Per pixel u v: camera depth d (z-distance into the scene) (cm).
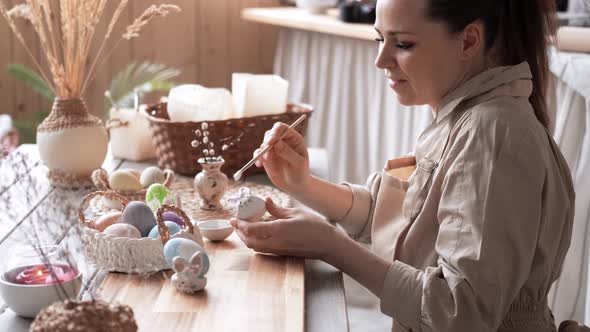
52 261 98
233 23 354
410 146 266
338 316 102
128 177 142
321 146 312
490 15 119
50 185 153
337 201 145
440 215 115
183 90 170
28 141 327
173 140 160
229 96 169
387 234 133
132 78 321
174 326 91
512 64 124
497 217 109
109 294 101
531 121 116
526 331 119
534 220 111
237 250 119
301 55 318
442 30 117
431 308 110
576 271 179
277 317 94
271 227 115
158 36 346
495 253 109
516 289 111
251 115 171
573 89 182
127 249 107
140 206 115
